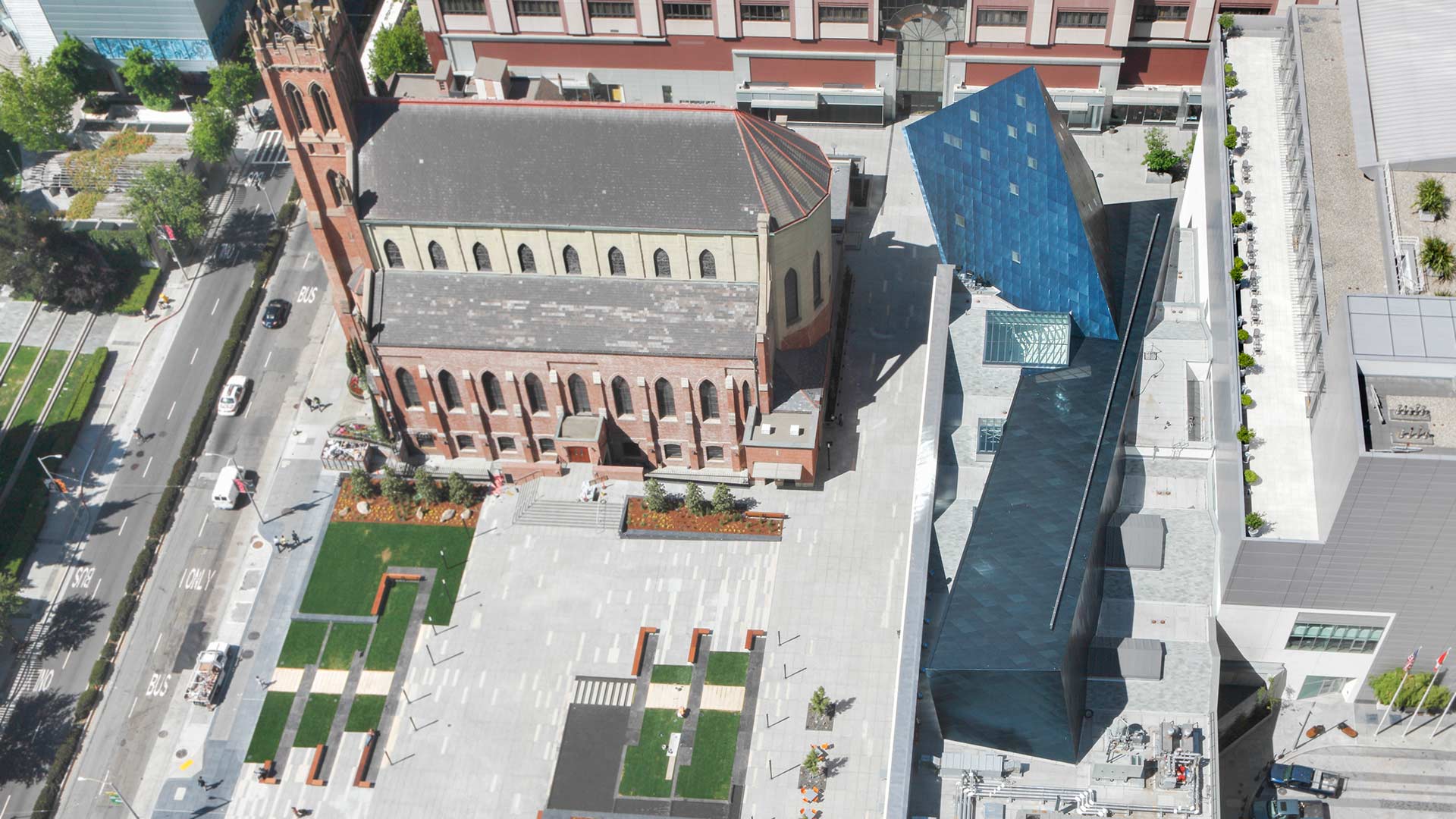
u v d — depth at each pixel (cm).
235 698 10612
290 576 11319
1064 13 13088
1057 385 9700
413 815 9812
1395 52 10081
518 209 10681
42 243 13088
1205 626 8750
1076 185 9900
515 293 11100
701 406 11194
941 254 10162
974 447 9525
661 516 11381
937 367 9750
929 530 8825
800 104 14288
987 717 8125
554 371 11062
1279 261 9619
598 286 11056
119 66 15312
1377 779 9350
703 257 10775
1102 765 7994
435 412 11512
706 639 10588
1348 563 8225
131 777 10238
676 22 13950
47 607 11294
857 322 12594
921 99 14450
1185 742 8119
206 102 15075
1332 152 9656
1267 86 10700
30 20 14875
